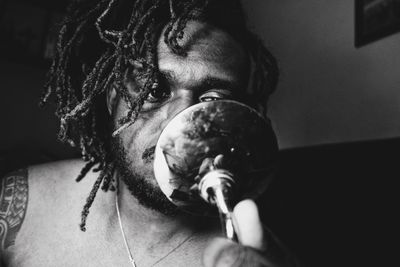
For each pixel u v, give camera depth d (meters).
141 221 0.73
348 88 1.50
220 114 0.46
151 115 0.60
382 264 1.12
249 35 0.82
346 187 1.31
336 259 1.23
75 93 0.74
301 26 1.81
